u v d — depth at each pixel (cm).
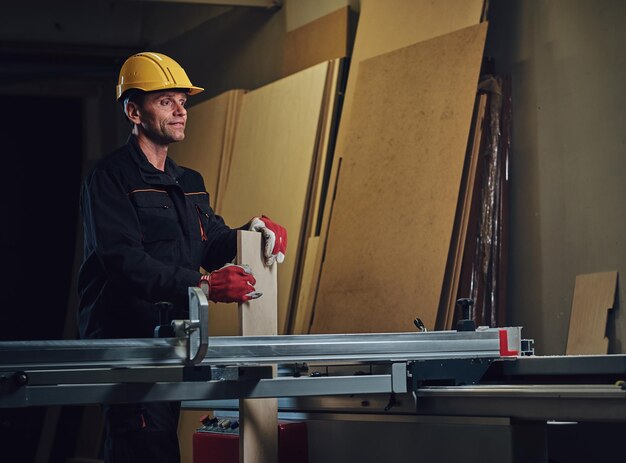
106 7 782
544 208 455
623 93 422
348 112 532
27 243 811
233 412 342
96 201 274
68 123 825
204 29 725
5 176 809
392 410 279
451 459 268
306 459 308
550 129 455
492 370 291
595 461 359
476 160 456
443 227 452
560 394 237
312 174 545
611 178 425
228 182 609
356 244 492
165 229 284
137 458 273
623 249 416
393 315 464
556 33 455
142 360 224
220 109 635
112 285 278
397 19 515
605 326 412
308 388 246
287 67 613
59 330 809
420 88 483
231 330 574
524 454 254
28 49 765
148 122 294
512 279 467
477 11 470
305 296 526
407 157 479
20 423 773
